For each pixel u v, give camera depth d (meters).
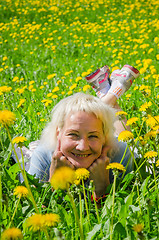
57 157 1.67
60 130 1.74
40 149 1.94
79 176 1.23
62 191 1.64
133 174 1.57
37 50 6.77
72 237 1.26
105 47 6.40
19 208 1.48
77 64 5.34
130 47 6.30
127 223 1.27
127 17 9.16
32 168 1.94
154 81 3.80
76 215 1.08
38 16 10.21
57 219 1.02
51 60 5.73
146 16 9.61
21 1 12.03
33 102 3.49
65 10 10.85
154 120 1.62
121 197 1.54
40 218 1.00
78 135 1.64
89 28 7.86
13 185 1.68
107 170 1.70
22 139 1.40
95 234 1.30
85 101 1.73
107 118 1.74
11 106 3.36
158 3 10.99
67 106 1.73
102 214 1.41
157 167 1.84
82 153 1.63
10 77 4.87
